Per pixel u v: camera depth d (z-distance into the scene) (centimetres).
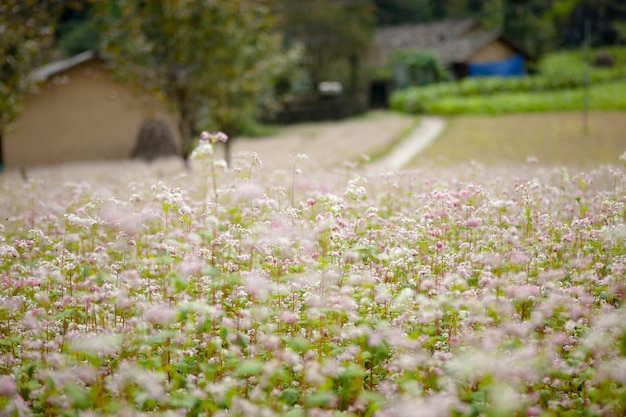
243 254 598
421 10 7656
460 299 482
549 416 394
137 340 443
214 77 2059
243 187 614
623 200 700
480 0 7456
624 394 409
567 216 748
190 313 498
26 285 532
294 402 436
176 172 1669
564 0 7056
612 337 462
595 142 2222
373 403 409
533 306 520
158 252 610
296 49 2466
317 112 4575
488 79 4728
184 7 1977
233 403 400
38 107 2808
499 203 633
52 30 1714
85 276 534
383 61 5788
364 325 445
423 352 448
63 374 402
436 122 3556
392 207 847
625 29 6869
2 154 2756
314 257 579
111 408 394
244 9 2114
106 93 2995
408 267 571
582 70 5053
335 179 994
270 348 463
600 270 595
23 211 915
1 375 446
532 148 2130
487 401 404
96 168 2153
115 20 2053
